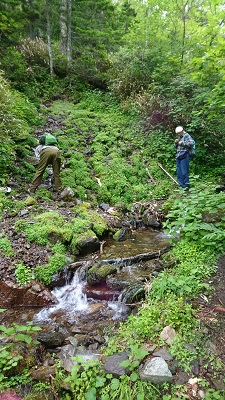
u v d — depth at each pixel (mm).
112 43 18984
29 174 6930
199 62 4691
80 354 2771
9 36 13094
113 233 5930
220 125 8234
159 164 8578
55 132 9164
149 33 12594
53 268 4355
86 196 6910
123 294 3832
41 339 3023
